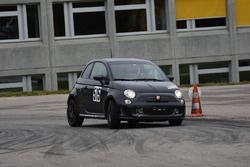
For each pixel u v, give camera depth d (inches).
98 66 1333.7
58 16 3011.8
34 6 3004.4
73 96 1357.0
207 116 1466.5
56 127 1343.5
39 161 822.5
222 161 756.6
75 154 871.7
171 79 1299.2
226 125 1211.9
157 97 1194.6
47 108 2025.1
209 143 928.3
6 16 2974.9
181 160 775.1
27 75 2984.7
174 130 1131.3
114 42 3019.2
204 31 3090.6
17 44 2972.4
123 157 819.4
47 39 2977.4
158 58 3053.6
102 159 812.0
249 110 1574.8
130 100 1189.1
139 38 3041.3
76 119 1344.7
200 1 3100.4
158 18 3075.8
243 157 783.1
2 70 2947.8
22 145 1013.2
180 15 3080.7
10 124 1486.2
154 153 842.8
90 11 3031.5
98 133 1137.4
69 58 2994.6
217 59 3088.1
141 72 1283.2
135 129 1181.7
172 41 3058.6
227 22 3112.7
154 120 1200.2
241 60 3112.7
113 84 1233.4
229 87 2647.6
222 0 3112.7
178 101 1209.4
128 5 3048.7
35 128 1330.0
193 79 3090.6
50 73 2979.8
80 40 3014.3
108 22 3016.7
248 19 3115.2
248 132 1063.6
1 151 945.5
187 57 3070.9
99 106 1266.0
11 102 2349.9
